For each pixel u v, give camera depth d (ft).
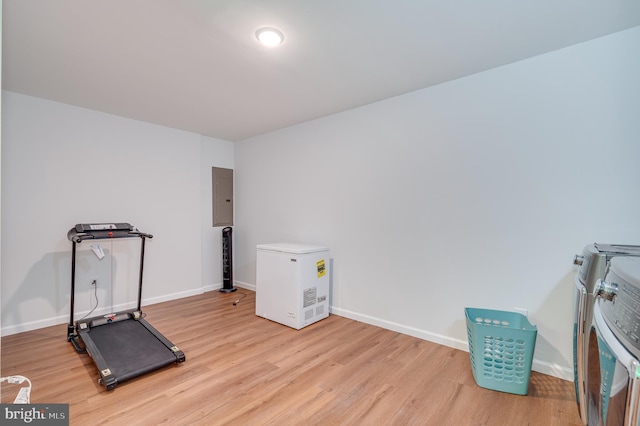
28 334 9.45
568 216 7.00
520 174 7.57
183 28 6.18
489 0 5.39
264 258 11.03
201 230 14.25
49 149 10.06
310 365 7.72
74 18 5.85
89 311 10.93
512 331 6.53
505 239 7.80
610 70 6.49
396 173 9.73
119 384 6.79
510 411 6.06
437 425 5.69
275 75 8.21
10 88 9.07
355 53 7.13
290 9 5.61
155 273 12.64
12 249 9.47
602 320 3.29
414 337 9.36
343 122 11.02
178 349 8.01
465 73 8.16
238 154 15.30
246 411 6.01
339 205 11.21
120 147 11.61
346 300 11.07
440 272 8.87
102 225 9.61
